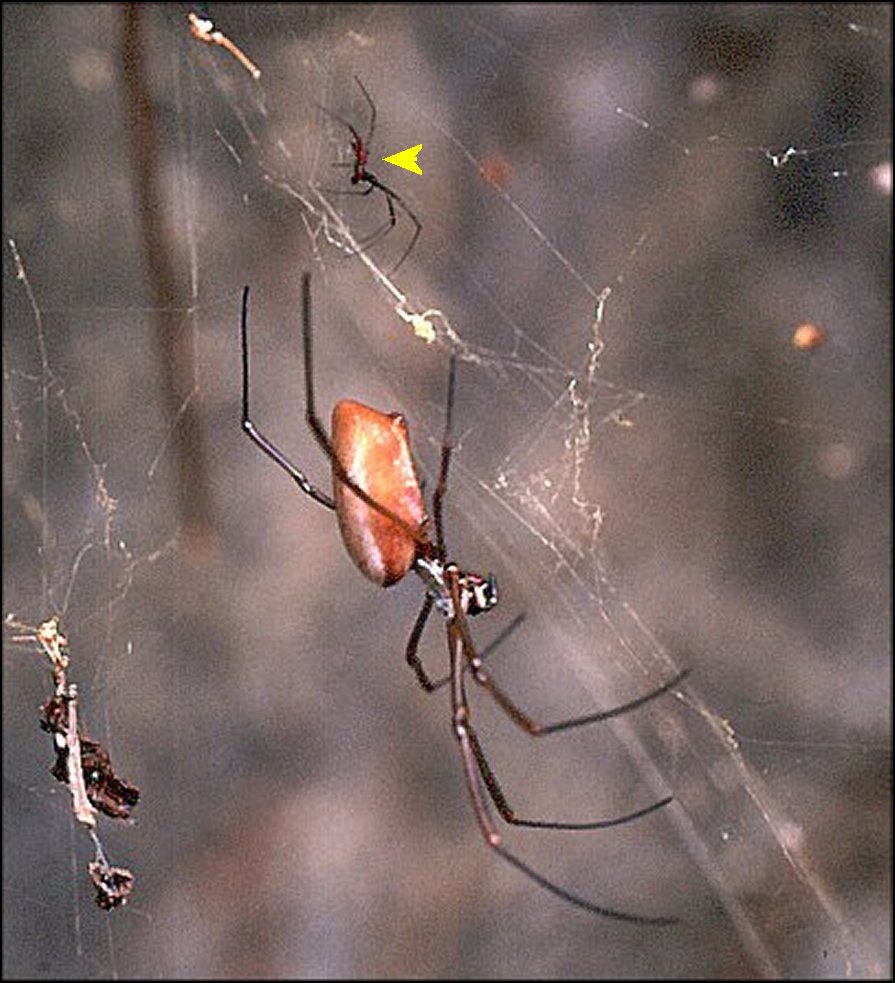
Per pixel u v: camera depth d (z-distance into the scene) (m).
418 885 0.53
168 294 0.54
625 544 0.53
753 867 0.52
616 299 0.54
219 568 0.55
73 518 0.54
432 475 0.51
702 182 0.55
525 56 0.55
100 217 0.55
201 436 0.54
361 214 0.51
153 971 0.52
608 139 0.55
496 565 0.53
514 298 0.54
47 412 0.54
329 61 0.53
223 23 0.53
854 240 0.54
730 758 0.52
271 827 0.54
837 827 0.52
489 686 0.40
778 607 0.54
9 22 0.57
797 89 0.54
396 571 0.39
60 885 0.53
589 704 0.53
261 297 0.54
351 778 0.54
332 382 0.54
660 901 0.53
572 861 0.53
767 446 0.55
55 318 0.55
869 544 0.54
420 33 0.55
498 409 0.53
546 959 0.53
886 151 0.54
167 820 0.53
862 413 0.55
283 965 0.53
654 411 0.54
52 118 0.56
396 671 0.55
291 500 0.55
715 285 0.55
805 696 0.53
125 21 0.53
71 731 0.41
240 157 0.53
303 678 0.55
